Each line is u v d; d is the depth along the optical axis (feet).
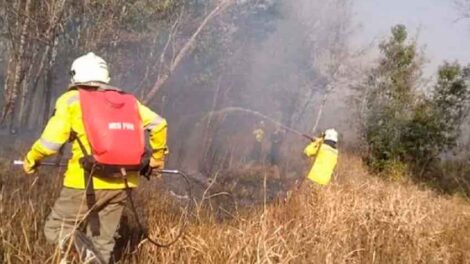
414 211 22.45
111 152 10.82
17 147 23.79
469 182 55.36
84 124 10.88
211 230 14.88
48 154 10.78
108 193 11.26
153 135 11.58
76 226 10.69
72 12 36.11
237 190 31.35
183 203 19.76
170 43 42.68
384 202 23.40
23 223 12.28
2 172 16.46
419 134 60.44
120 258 13.38
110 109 11.05
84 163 10.90
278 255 13.41
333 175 34.42
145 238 14.05
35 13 33.42
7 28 34.09
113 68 39.52
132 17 38.52
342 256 15.94
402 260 18.04
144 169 11.91
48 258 10.77
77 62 11.45
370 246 18.22
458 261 19.98
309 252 15.55
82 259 11.07
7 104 33.30
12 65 33.99
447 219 24.75
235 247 13.83
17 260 11.09
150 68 41.68
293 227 18.08
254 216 17.54
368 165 59.88
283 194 28.50
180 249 14.07
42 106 42.42
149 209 16.56
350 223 20.06
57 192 15.38
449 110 62.03
